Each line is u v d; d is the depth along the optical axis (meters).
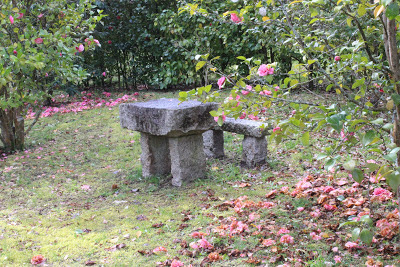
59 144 6.81
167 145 5.25
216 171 5.18
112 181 5.12
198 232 3.46
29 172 5.55
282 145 5.88
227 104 2.79
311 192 4.18
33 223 3.96
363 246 3.09
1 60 4.88
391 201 3.82
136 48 10.62
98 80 11.14
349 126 2.27
